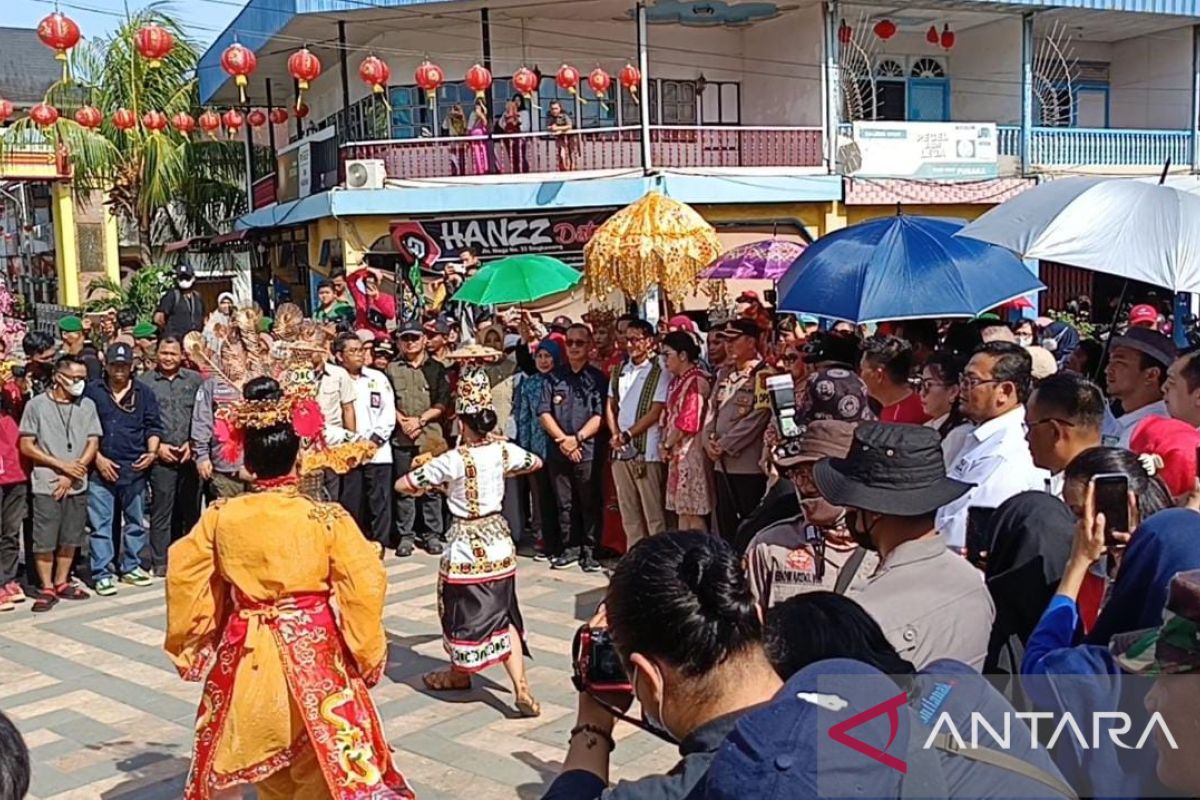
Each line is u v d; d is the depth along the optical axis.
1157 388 4.54
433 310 13.33
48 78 36.28
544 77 17.64
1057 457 3.34
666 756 4.89
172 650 3.79
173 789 4.73
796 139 17.06
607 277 9.37
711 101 18.61
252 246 21.59
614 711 2.14
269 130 22.69
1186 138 19.45
